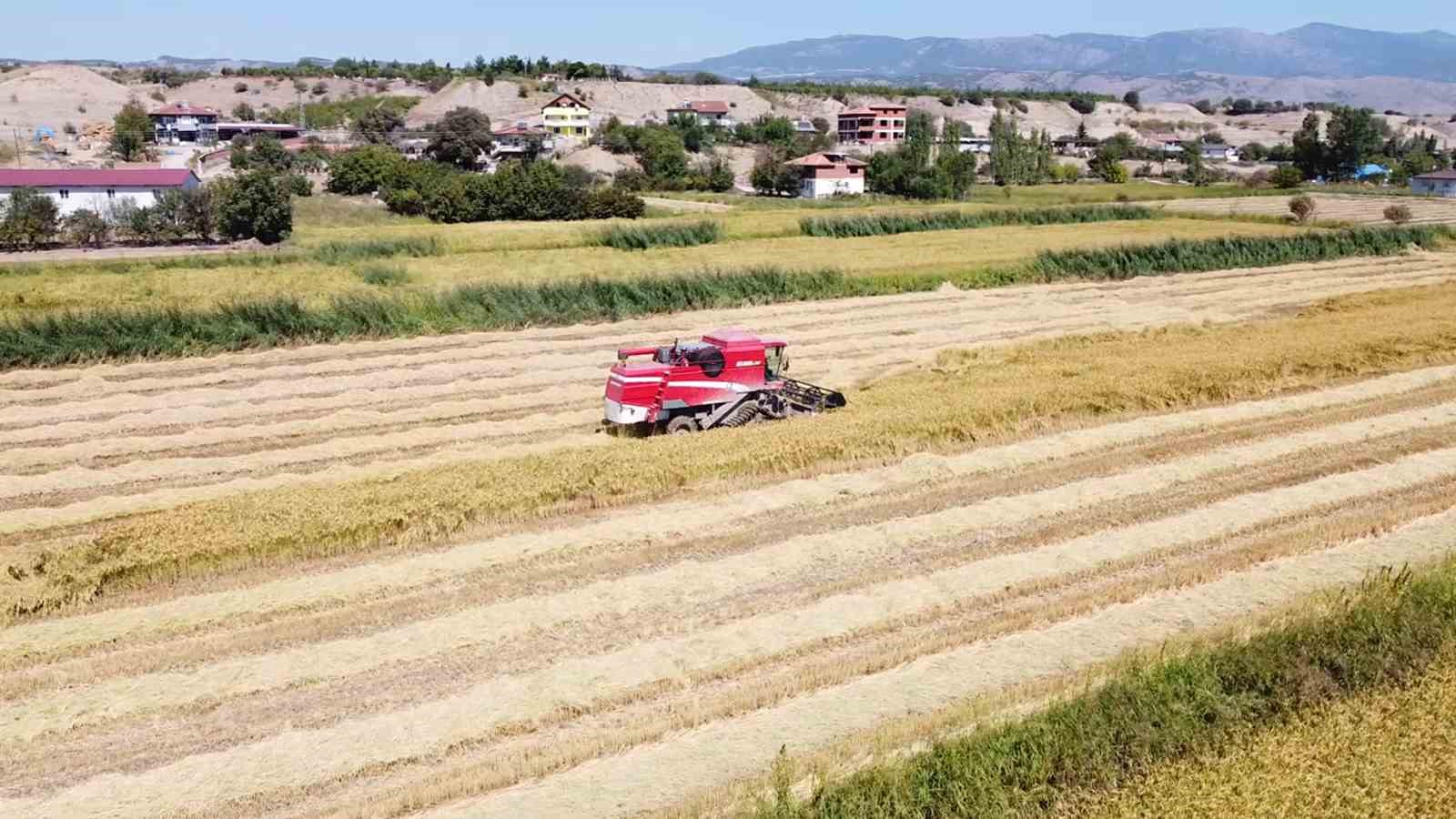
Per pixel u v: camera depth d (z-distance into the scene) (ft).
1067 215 315.37
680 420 99.25
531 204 325.21
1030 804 43.60
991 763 45.09
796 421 97.76
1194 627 61.16
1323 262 236.02
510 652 59.62
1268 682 51.26
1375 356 124.77
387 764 49.52
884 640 60.64
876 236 276.62
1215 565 68.74
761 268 188.34
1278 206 362.94
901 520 77.36
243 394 118.42
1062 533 75.31
